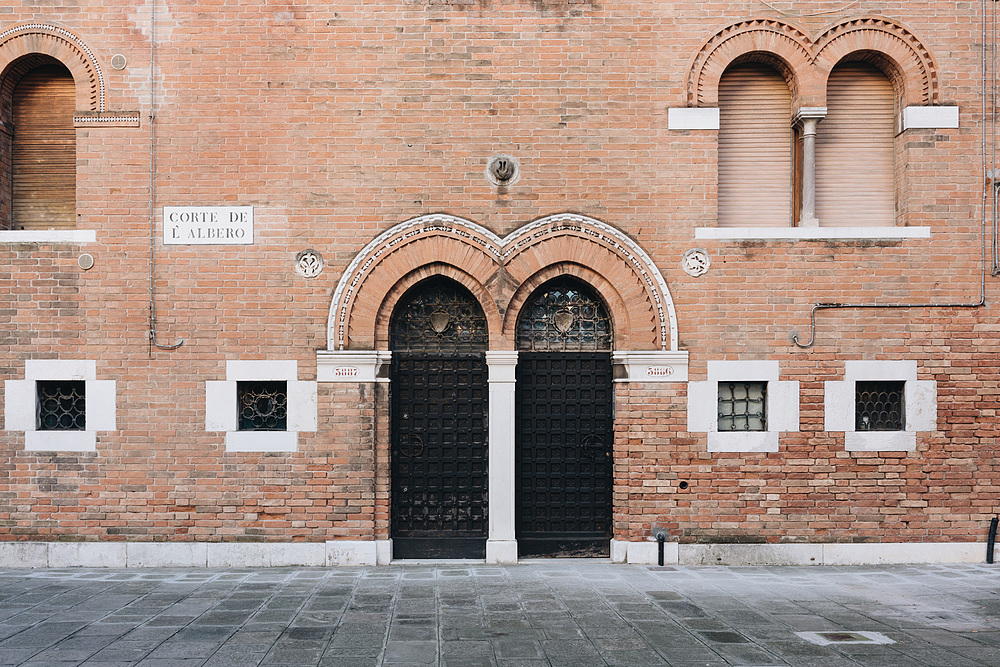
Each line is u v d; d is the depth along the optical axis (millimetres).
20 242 8539
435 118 8656
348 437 8531
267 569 8312
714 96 8672
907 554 8531
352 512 8516
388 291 8672
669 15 8656
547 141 8664
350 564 8469
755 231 8625
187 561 8438
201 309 8578
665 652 5688
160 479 8477
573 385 8898
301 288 8602
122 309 8539
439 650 5715
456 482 8867
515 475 8766
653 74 8672
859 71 8938
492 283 8641
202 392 8531
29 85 8875
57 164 8922
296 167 8633
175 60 8625
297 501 8508
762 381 8625
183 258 8586
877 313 8602
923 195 8641
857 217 8984
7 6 8570
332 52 8641
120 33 8617
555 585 7617
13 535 8461
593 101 8672
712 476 8547
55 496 8461
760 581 7766
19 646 5781
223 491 8484
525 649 5742
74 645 5801
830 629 6246
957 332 8594
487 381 8859
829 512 8539
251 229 8602
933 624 6387
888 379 8570
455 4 8648
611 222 8656
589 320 8938
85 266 8539
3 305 8531
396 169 8641
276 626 6281
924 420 8570
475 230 8633
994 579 7828
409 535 8828
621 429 8625
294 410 8531
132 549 8430
